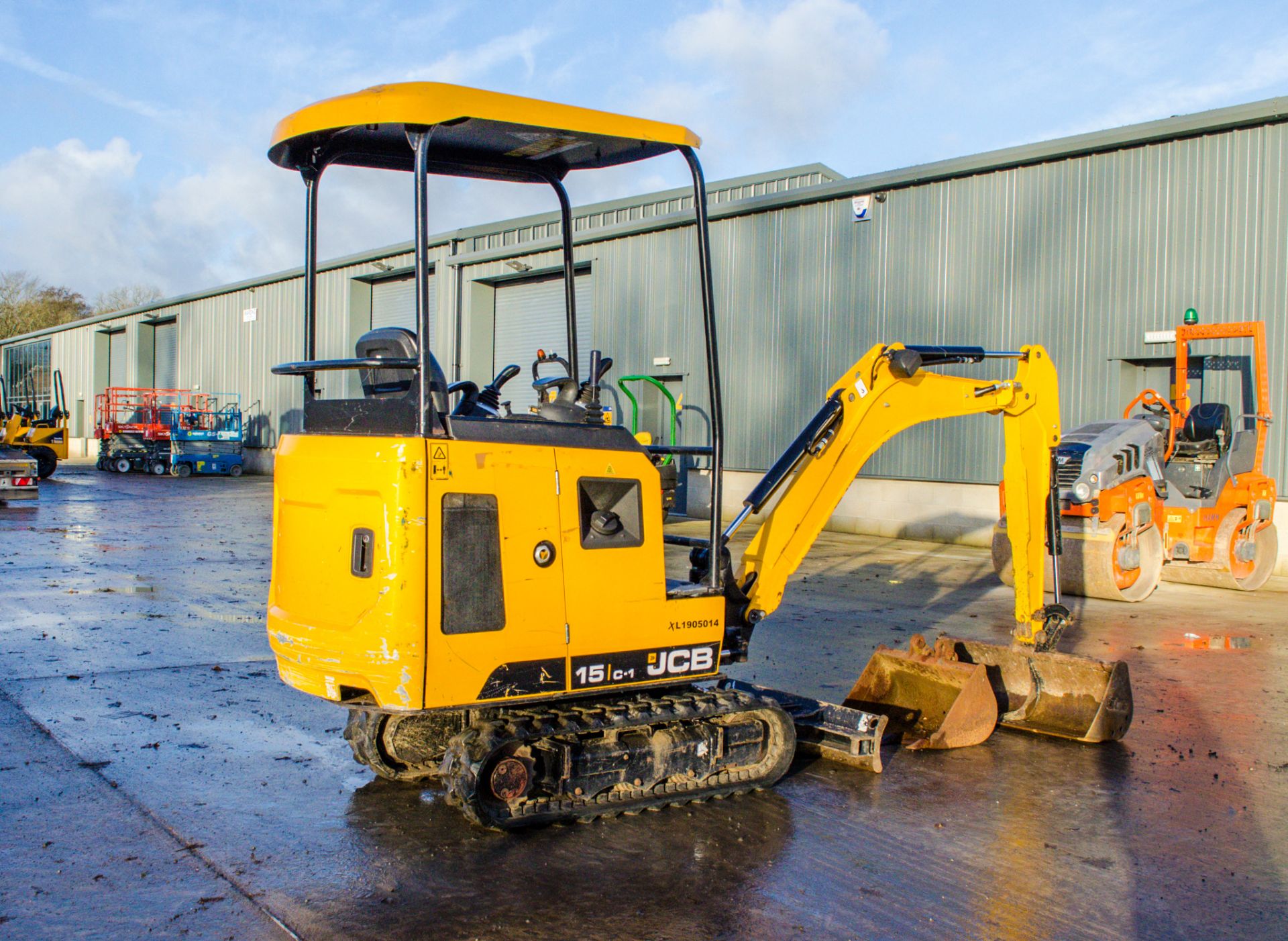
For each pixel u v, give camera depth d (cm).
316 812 426
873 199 1611
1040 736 566
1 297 6775
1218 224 1284
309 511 404
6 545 1272
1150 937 330
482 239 2511
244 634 772
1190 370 1323
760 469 1767
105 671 645
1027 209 1446
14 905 334
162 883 354
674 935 325
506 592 389
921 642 586
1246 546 1134
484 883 361
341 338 2839
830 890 361
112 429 3173
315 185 463
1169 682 691
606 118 409
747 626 500
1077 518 1044
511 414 480
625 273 1977
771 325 1748
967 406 572
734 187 2180
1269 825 433
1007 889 365
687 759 439
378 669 371
